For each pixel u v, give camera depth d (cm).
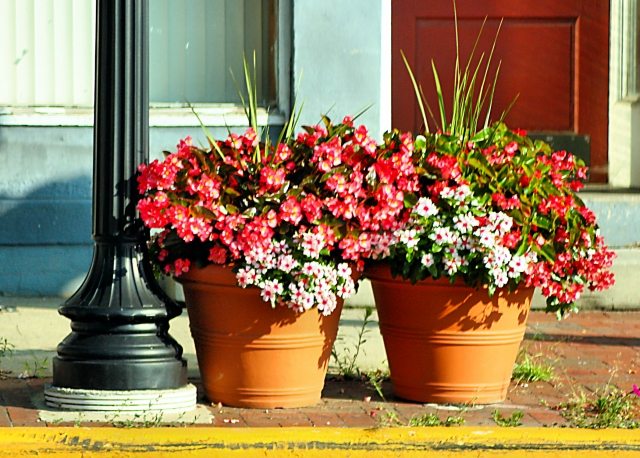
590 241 816
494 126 831
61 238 1138
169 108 1152
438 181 784
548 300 816
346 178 773
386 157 792
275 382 788
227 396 795
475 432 731
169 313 787
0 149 1128
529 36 1249
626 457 723
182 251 784
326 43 1134
